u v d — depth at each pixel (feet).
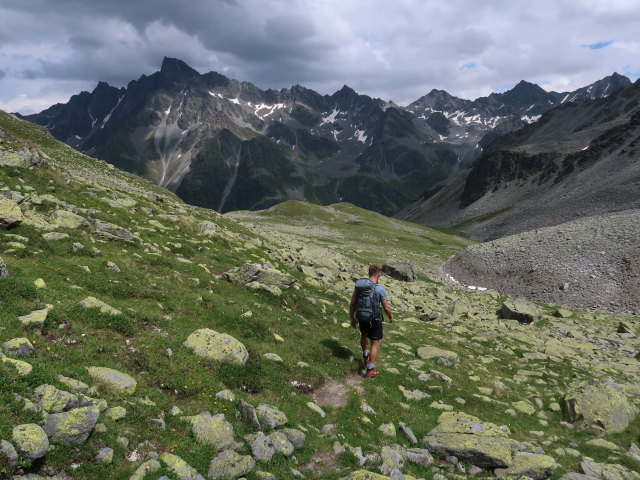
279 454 31.53
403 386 53.36
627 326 134.31
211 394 36.76
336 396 46.16
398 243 370.73
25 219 67.51
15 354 29.99
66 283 50.44
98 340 38.52
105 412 28.14
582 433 51.98
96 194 103.45
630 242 219.41
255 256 111.14
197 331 46.34
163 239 91.30
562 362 84.69
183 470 25.38
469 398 54.75
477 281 254.88
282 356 50.85
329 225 422.41
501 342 94.32
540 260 242.37
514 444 40.83
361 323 51.65
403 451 36.78
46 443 22.47
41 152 118.11
